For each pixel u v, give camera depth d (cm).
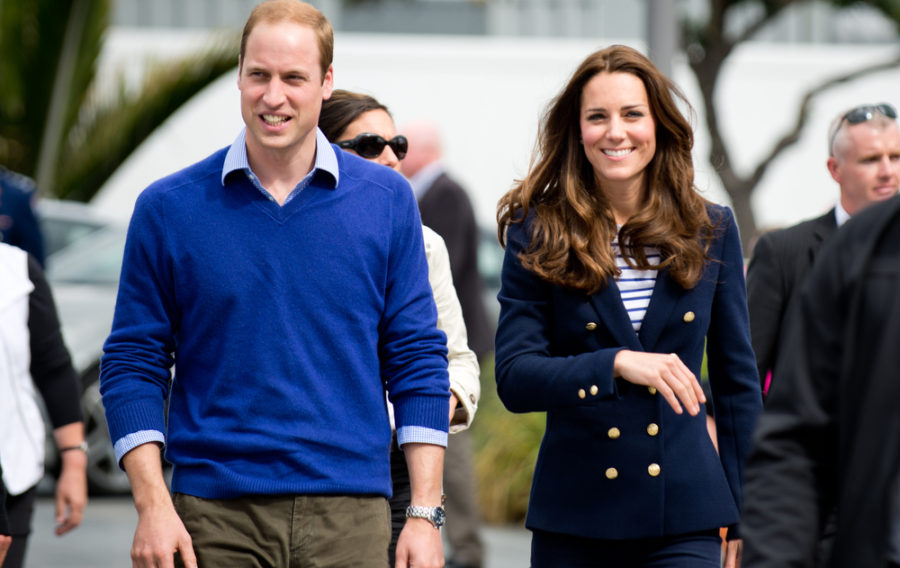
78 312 3631
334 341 1344
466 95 6881
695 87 6706
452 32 7394
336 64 6800
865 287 985
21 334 1673
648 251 1498
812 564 993
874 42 7494
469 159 6894
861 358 979
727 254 1521
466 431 2731
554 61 6950
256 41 1341
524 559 2909
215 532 1315
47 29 6044
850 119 1784
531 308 1506
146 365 1363
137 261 1365
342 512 1327
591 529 1459
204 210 1354
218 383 1333
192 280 1345
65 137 6278
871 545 960
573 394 1427
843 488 975
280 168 1365
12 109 6125
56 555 2764
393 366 1395
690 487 1459
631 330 1473
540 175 1534
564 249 1475
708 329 1533
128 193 6550
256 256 1341
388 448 1377
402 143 1734
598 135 1497
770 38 7500
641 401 1464
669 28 3153
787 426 1005
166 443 1370
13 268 1698
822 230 1741
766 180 7081
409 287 1399
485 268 4597
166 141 6550
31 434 1661
